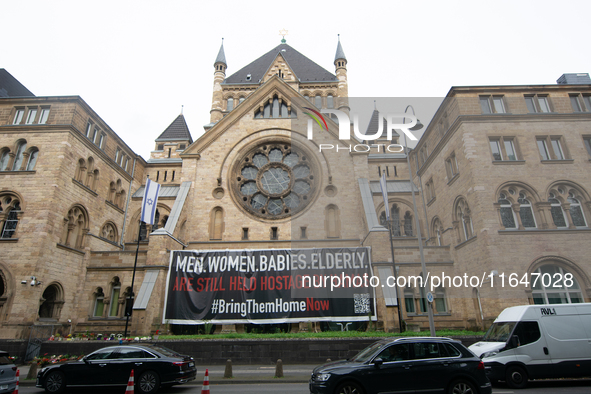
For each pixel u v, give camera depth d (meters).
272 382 15.24
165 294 26.23
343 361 11.63
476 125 28.36
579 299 23.77
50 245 27.20
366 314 24.73
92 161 33.22
